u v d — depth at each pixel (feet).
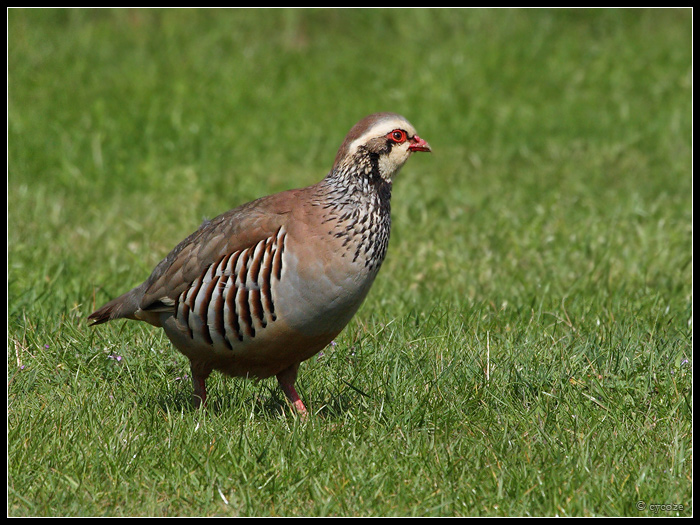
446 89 75.20
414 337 34.55
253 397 30.42
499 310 36.96
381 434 27.25
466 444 26.50
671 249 44.60
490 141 67.87
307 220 26.99
